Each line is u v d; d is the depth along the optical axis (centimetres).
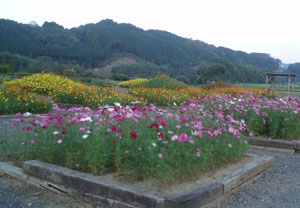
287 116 682
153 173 357
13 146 447
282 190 383
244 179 389
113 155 372
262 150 617
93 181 317
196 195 290
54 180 349
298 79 9656
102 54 10819
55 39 10769
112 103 1069
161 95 1297
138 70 8506
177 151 366
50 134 430
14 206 306
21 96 904
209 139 421
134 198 287
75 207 308
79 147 403
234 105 738
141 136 379
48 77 1617
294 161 535
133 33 14000
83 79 2709
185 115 490
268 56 14788
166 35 15700
